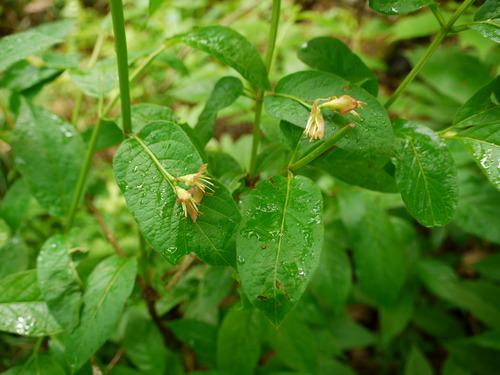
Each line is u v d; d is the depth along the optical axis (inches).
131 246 17.9
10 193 13.5
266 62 10.8
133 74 11.1
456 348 18.7
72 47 27.6
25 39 11.4
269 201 8.0
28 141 11.9
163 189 8.1
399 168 8.9
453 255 23.0
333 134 8.6
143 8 16.2
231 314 13.2
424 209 8.6
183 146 8.3
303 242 7.4
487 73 20.9
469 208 14.9
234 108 17.1
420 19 19.1
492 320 17.3
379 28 21.7
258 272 7.3
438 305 21.3
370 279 15.4
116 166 8.4
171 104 31.2
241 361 13.2
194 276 15.9
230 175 11.1
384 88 32.9
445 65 21.6
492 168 8.4
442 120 22.3
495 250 25.0
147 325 13.4
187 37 10.3
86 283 10.6
